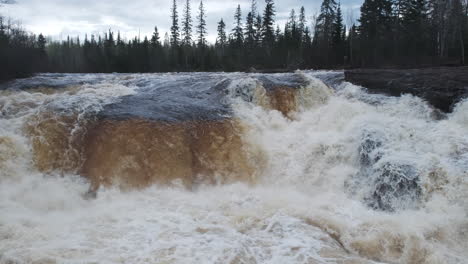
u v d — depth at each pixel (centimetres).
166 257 591
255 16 5444
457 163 810
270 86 1332
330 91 1384
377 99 1242
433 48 3791
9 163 896
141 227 698
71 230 681
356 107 1190
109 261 571
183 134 1012
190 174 966
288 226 713
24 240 629
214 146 1023
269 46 4775
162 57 5088
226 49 5544
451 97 1134
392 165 834
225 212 778
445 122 1050
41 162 938
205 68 4744
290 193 916
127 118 1023
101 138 972
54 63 4753
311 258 604
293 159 1012
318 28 5256
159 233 674
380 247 648
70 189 873
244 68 4428
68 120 1023
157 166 949
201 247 626
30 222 702
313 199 872
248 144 1041
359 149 960
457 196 740
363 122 1054
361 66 3519
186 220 735
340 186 918
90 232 674
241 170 997
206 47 5459
